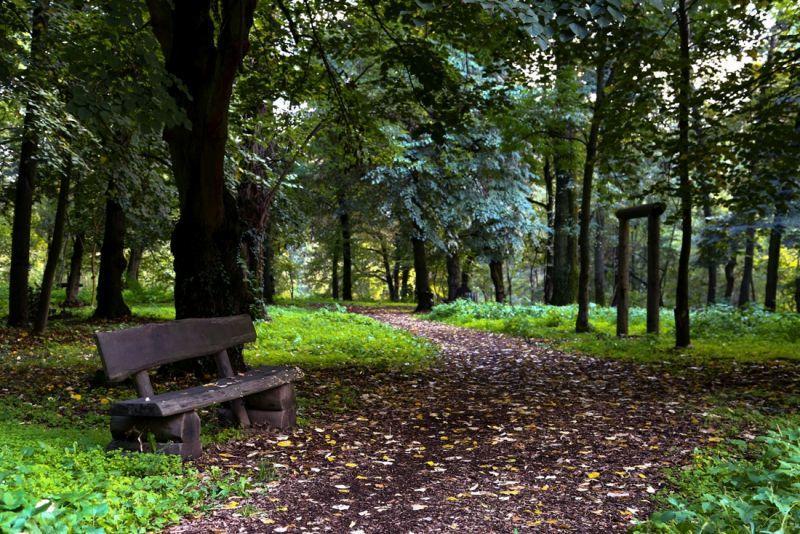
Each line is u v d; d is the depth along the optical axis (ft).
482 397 24.44
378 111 36.40
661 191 33.55
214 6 29.66
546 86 42.37
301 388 25.68
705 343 37.27
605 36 29.66
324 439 17.85
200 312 24.98
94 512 9.80
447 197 77.36
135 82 18.81
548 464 15.21
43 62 32.60
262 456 15.78
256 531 10.89
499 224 81.20
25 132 37.50
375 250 137.28
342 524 11.35
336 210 88.69
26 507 9.20
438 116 30.89
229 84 23.08
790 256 87.76
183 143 24.72
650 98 32.58
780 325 40.91
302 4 33.91
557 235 77.56
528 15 12.99
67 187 41.96
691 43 34.65
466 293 93.25
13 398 21.61
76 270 73.31
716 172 30.78
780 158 28.07
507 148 46.11
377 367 31.86
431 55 29.37
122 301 57.57
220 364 18.88
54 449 13.69
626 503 12.17
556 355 36.27
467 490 13.41
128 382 24.63
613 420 19.49
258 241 52.85
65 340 40.34
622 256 43.57
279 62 35.99
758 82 28.53
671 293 131.23
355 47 34.30
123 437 15.07
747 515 9.43
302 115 47.83
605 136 34.12
